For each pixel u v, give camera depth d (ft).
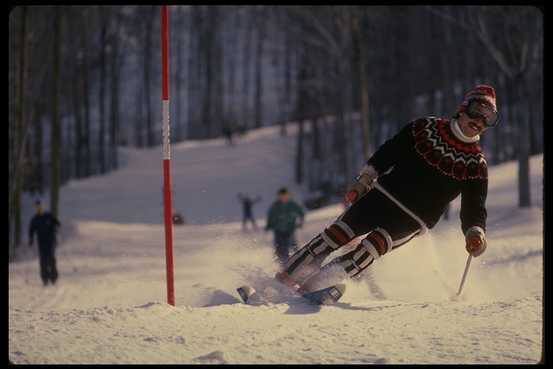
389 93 396.78
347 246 42.47
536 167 265.75
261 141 517.96
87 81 433.89
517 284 68.18
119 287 92.53
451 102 354.13
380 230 39.17
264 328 32.63
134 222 290.56
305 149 483.10
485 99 37.93
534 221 179.42
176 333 31.04
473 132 38.29
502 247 119.75
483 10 217.15
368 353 27.48
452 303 40.19
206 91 625.41
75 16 305.12
